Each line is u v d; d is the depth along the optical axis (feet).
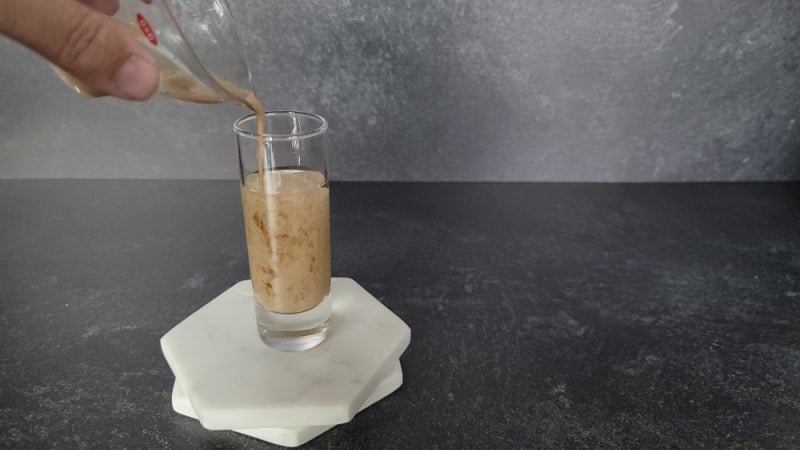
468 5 1.22
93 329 0.92
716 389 0.82
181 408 0.76
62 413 0.76
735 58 1.27
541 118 1.34
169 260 1.12
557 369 0.85
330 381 0.75
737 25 1.24
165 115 1.35
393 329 0.86
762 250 1.17
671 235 1.22
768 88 1.30
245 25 1.24
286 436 0.72
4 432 0.73
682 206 1.33
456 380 0.83
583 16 1.23
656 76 1.29
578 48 1.26
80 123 1.36
